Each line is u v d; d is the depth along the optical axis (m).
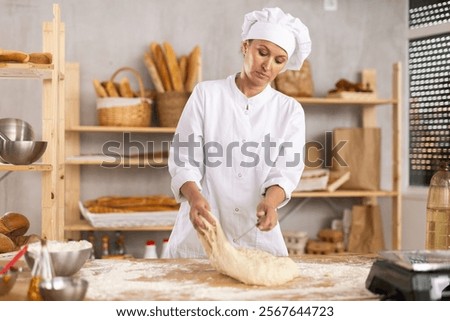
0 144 2.87
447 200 2.06
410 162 4.76
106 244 4.11
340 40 4.63
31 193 4.24
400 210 4.34
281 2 4.53
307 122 4.60
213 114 2.45
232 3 4.44
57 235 3.51
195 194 2.19
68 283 1.54
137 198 4.01
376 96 4.70
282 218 4.60
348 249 4.40
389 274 1.63
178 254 2.47
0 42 4.15
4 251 2.78
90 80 4.27
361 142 4.38
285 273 1.81
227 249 1.84
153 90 4.31
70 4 4.23
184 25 4.38
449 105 4.39
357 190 4.37
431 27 4.50
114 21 4.29
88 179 4.32
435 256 1.71
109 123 3.94
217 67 4.43
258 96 2.43
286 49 2.30
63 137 3.52
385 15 4.70
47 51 3.08
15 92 4.20
